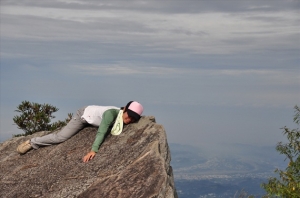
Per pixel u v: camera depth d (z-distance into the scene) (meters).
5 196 6.48
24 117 10.91
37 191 6.40
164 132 6.81
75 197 6.12
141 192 5.94
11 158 7.46
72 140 7.26
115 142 6.83
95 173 6.40
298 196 7.13
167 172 6.48
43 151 7.28
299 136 7.42
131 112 6.95
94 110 7.10
